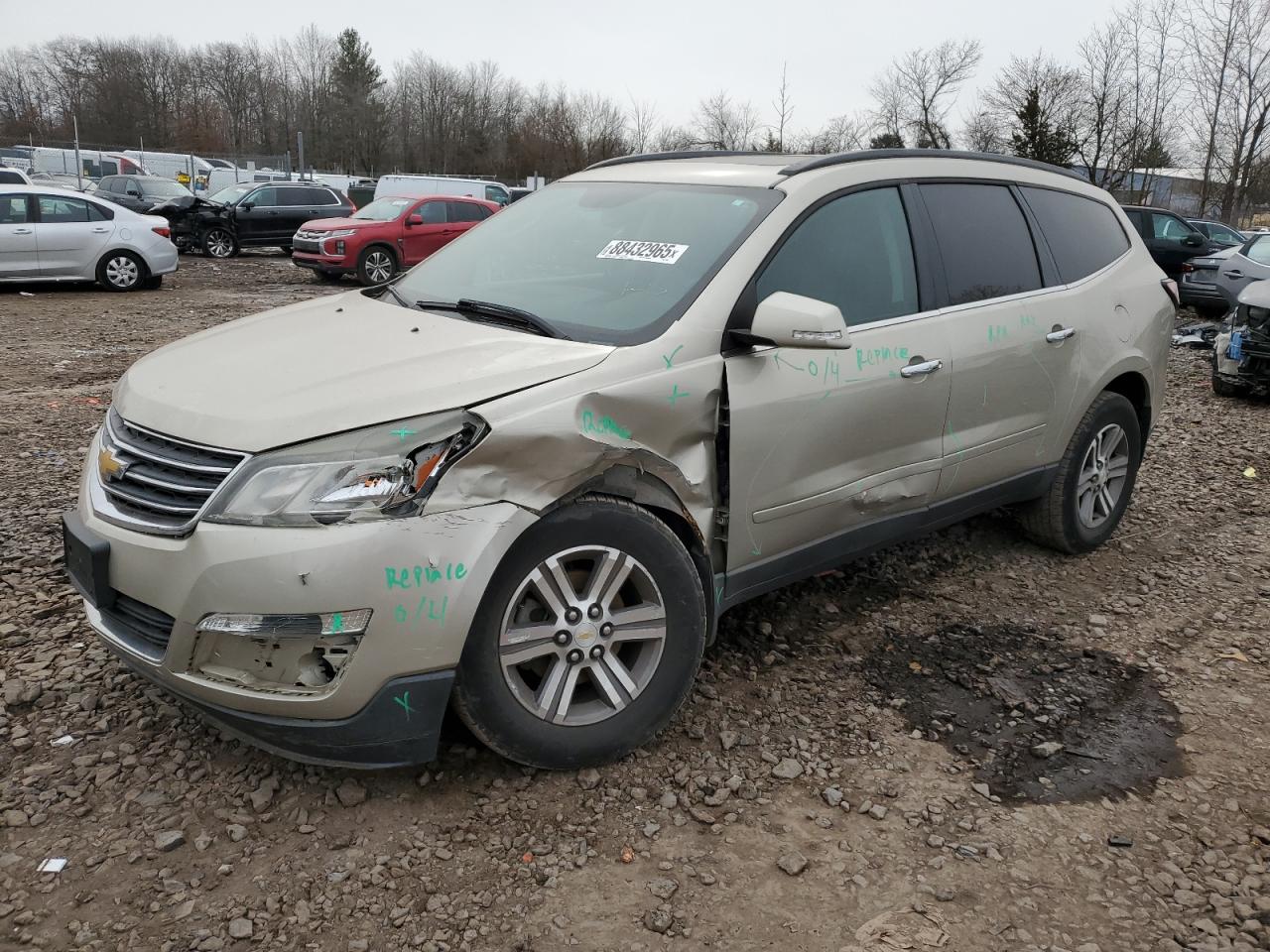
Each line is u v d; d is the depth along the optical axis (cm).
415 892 247
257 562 245
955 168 412
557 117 6272
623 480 287
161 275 1591
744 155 409
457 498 256
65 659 351
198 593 250
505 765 299
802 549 350
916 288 379
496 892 248
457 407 262
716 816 281
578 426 270
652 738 315
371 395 266
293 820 271
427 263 411
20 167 3553
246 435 256
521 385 272
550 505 270
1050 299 433
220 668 258
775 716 334
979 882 259
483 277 372
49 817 268
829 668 370
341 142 7681
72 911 236
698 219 350
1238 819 288
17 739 302
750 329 316
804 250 341
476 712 272
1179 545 515
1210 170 3325
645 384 289
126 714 318
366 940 231
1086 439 464
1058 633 407
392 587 248
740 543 324
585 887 251
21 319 1202
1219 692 362
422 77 7675
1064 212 462
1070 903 252
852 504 358
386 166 7681
